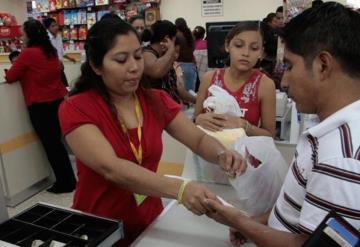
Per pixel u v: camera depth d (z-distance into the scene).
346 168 0.58
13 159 3.02
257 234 0.78
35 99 3.01
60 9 7.86
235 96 1.63
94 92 1.12
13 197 3.06
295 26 0.68
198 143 1.23
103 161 0.99
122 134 1.12
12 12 6.57
